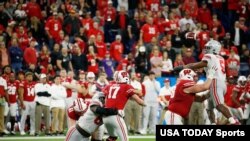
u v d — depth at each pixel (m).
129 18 66.69
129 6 71.31
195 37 63.97
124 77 32.91
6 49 57.75
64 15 64.81
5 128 51.66
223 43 66.00
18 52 57.66
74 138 29.42
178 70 33.06
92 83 48.28
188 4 70.12
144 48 59.06
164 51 60.16
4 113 50.84
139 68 58.56
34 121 51.19
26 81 51.19
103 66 59.03
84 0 68.31
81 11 66.38
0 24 61.31
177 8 69.94
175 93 32.44
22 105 50.94
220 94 32.34
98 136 31.52
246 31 70.00
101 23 66.19
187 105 32.28
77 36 61.06
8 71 51.41
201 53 62.19
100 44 60.84
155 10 68.94
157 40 63.38
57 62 57.19
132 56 59.12
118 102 32.47
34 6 63.75
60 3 67.12
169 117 32.47
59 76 51.22
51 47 62.00
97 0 68.75
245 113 48.38
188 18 66.94
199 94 37.03
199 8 70.81
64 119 52.69
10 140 46.25
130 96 32.69
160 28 65.25
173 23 65.44
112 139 32.03
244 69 65.06
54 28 62.28
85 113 29.66
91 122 29.28
